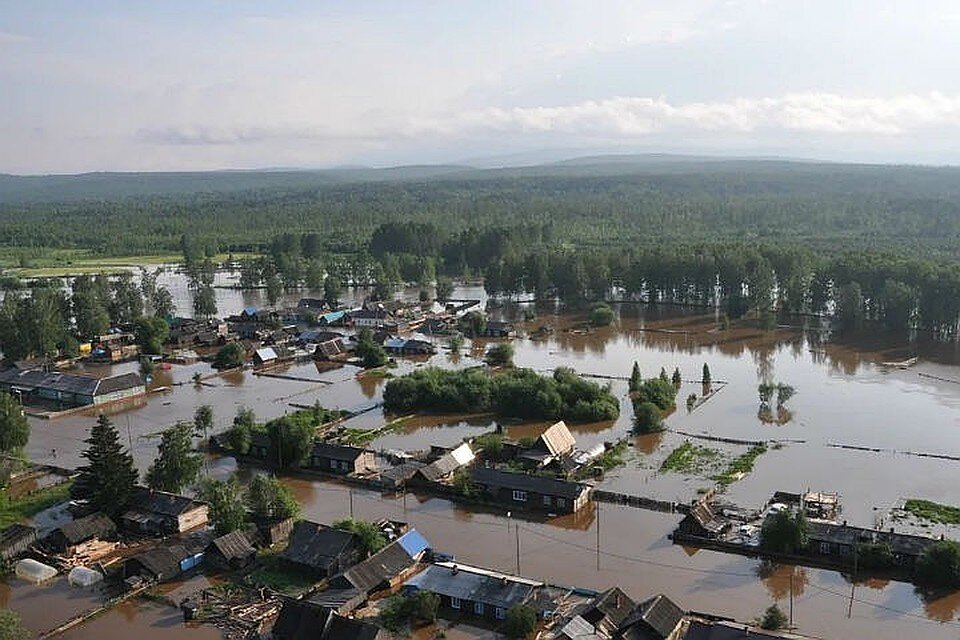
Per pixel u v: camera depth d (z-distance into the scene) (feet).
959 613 237.25
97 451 311.68
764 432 409.69
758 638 206.59
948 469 352.90
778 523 273.95
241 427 384.88
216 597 253.24
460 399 458.09
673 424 427.33
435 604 237.86
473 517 314.96
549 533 297.74
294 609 227.20
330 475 359.25
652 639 217.56
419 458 372.17
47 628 240.12
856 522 297.94
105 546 291.17
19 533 289.12
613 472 357.61
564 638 212.23
